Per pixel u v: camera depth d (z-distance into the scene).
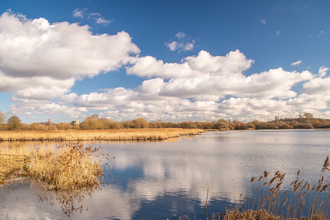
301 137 56.88
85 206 9.42
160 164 18.94
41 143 38.38
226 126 131.12
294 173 15.48
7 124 66.00
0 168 14.98
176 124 141.38
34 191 11.24
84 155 15.41
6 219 8.05
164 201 10.02
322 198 9.86
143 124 116.31
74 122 114.62
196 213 8.69
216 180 13.66
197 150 28.52
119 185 12.54
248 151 27.61
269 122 153.62
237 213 8.12
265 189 11.77
